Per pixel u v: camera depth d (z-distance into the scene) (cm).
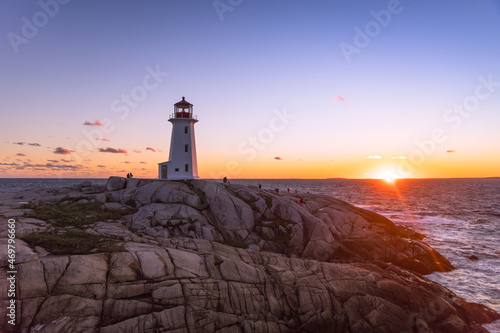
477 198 12600
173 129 4831
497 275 3266
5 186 15650
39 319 1563
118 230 2647
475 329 2211
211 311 1852
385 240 3475
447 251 4088
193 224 3119
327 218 3747
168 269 1997
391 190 18575
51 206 3195
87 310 1656
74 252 2034
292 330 2008
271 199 3831
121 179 4150
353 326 2100
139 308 1744
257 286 2106
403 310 2245
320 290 2191
